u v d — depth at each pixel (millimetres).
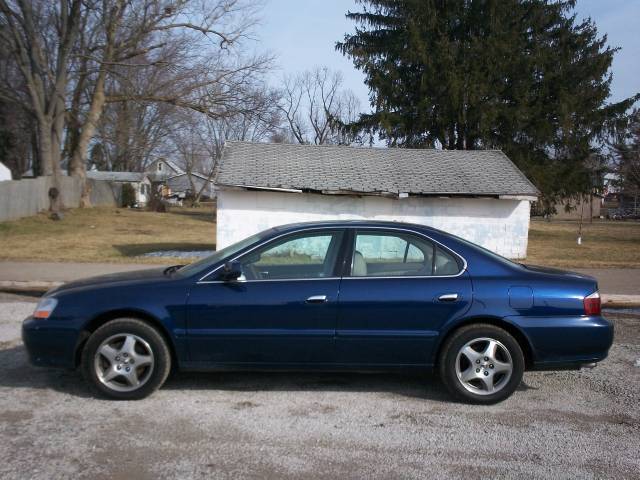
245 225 16359
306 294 4918
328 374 5781
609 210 74062
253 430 4348
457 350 4914
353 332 4910
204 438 4188
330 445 4113
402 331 4914
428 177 17438
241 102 30719
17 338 6945
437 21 30797
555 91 29969
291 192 16266
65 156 41969
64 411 4652
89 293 4969
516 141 30609
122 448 3986
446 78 29266
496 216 16812
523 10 30734
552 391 5410
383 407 4895
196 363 4949
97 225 28266
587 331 4914
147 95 30812
